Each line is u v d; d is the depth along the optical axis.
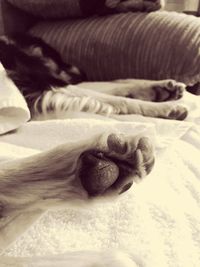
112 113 0.52
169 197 0.33
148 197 0.32
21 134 0.40
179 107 0.51
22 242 0.26
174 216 0.30
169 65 0.62
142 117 0.49
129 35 0.65
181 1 1.03
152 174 0.35
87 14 0.73
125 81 0.65
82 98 0.53
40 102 0.55
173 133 0.41
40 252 0.26
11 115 0.40
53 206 0.25
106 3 0.69
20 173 0.25
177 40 0.61
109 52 0.67
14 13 0.76
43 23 0.78
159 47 0.62
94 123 0.39
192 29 0.61
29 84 0.57
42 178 0.25
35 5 0.74
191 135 0.43
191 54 0.60
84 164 0.23
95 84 0.67
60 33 0.73
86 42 0.70
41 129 0.40
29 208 0.25
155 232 0.29
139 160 0.22
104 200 0.23
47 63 0.62
